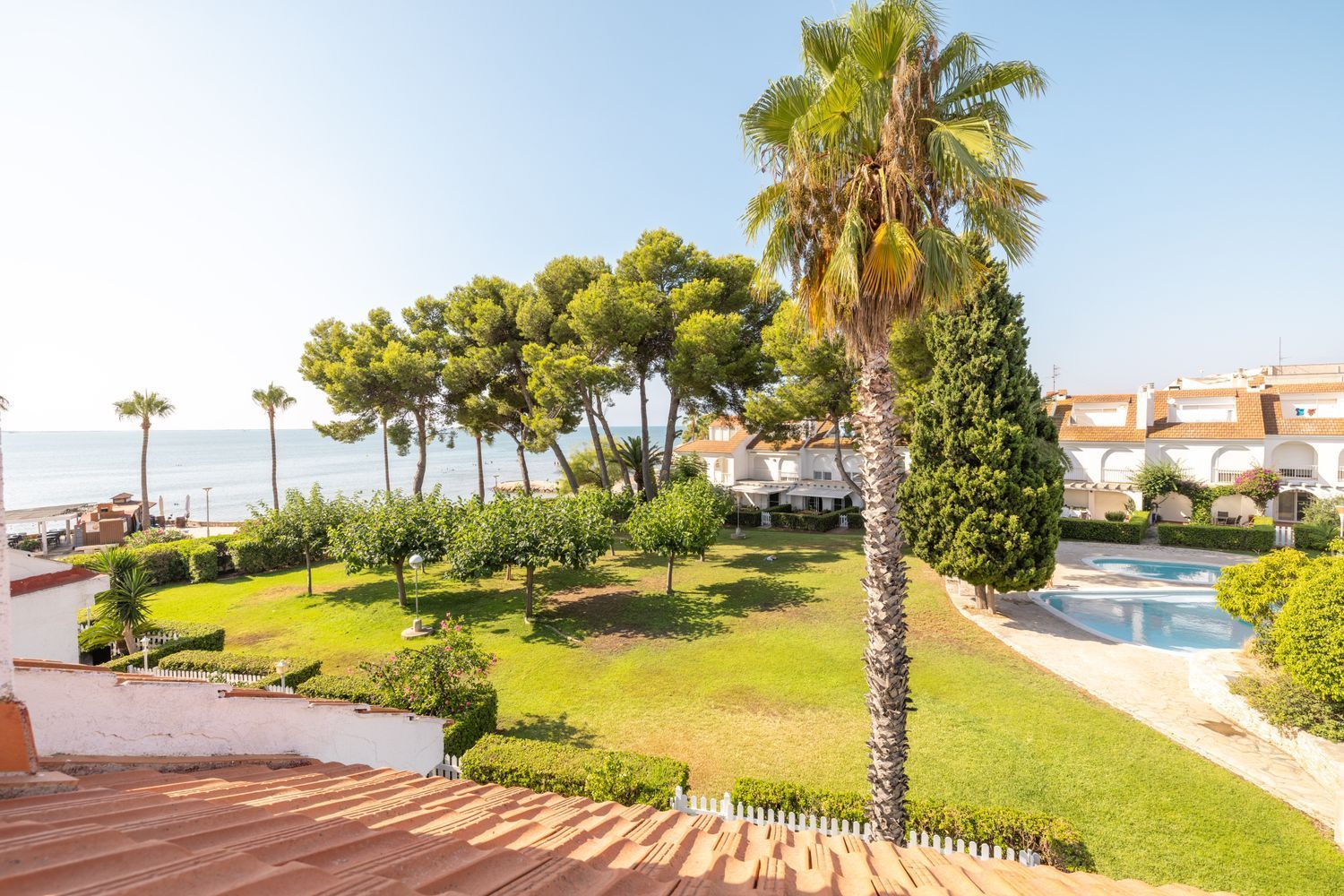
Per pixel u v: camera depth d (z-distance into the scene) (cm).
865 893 309
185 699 455
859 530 3662
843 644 1686
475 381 3412
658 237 3359
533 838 329
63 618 1082
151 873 184
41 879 167
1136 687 1383
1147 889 370
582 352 3138
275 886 190
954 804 807
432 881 239
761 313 3309
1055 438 1916
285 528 2328
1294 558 1309
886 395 795
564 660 1612
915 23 709
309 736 582
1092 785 988
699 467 4553
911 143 739
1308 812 909
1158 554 2823
